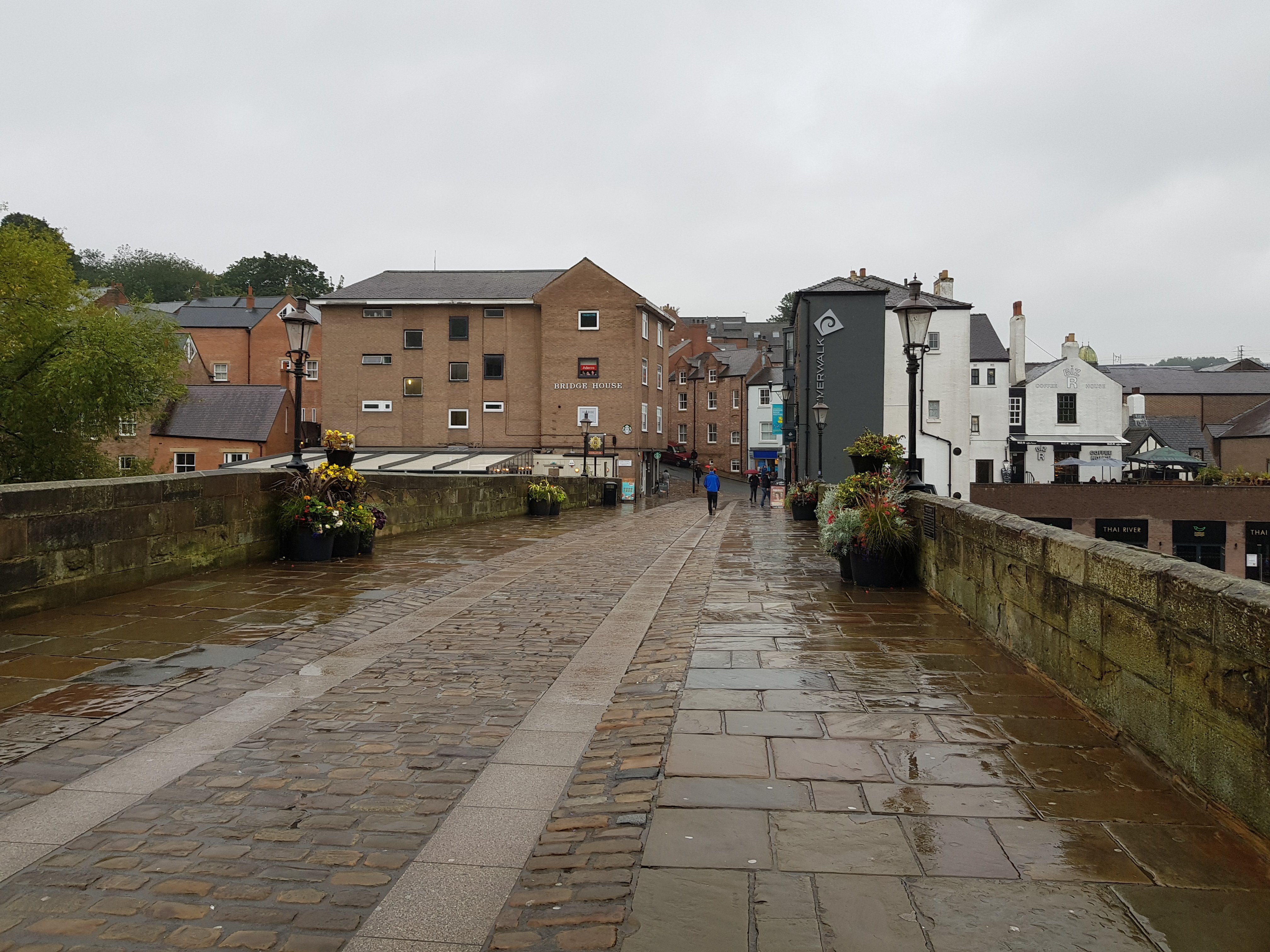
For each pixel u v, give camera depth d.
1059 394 52.50
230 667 5.62
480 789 3.68
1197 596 3.41
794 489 26.94
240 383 57.88
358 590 8.73
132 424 32.09
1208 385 61.88
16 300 28.56
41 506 7.21
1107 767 3.84
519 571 10.48
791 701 4.87
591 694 5.12
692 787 3.63
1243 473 42.19
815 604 8.05
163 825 3.30
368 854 3.08
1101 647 4.39
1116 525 40.19
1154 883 2.79
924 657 5.91
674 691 5.09
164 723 4.52
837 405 38.06
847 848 3.05
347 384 48.47
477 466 39.41
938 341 41.88
